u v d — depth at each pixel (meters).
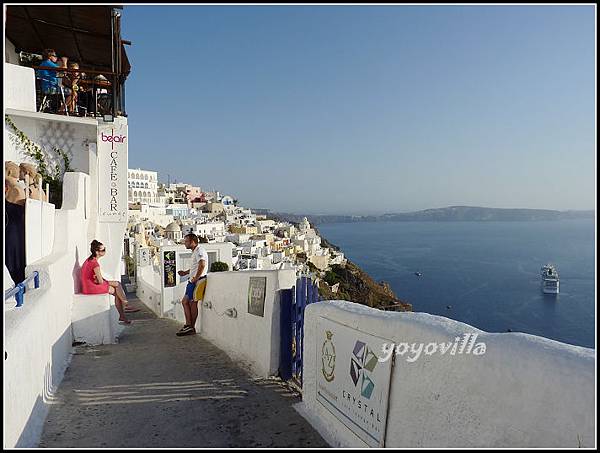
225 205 170.38
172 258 12.94
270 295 5.59
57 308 5.61
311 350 4.39
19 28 10.90
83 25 10.67
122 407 4.51
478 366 2.39
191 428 4.03
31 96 10.06
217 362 6.23
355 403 3.55
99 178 10.70
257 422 4.19
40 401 4.16
